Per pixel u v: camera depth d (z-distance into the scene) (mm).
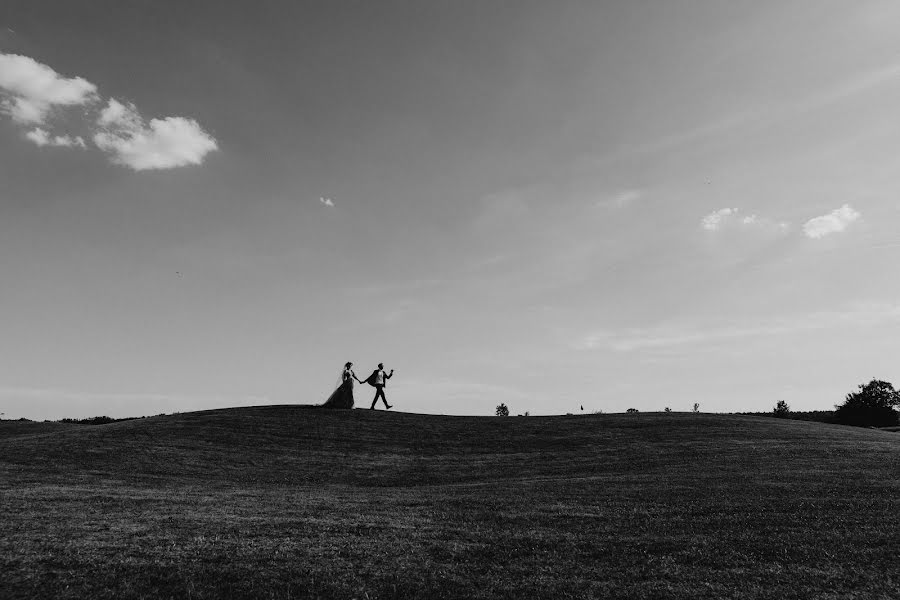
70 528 14852
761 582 11781
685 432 35312
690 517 16703
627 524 16234
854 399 66688
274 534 14977
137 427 34812
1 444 29969
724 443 31328
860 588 11281
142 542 13883
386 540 14680
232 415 38875
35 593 10984
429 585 11859
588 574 12492
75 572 11945
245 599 11141
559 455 30703
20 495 18906
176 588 11438
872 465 24219
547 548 14234
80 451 28406
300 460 29672
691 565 12867
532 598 11289
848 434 35344
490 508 18562
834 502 17672
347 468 28500
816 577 11898
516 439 35594
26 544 13320
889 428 51500
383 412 42812
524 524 16453
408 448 33219
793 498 18438
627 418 41906
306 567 12562
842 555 13031
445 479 26281
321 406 43281
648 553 13727
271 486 24188
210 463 27984
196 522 16016
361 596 11336
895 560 12586
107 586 11414
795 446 29516
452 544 14430
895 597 10820
